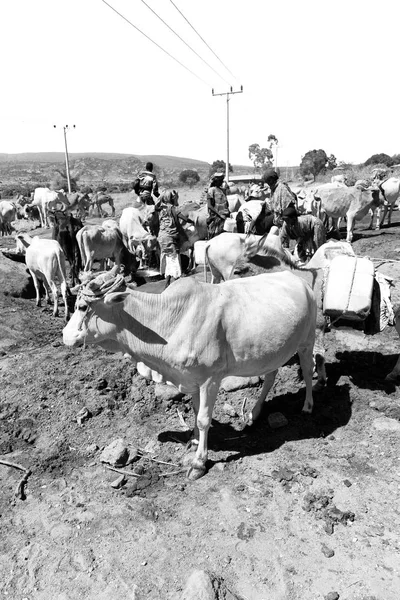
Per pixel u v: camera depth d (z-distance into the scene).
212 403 4.50
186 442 5.09
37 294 10.37
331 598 3.23
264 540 3.76
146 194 14.33
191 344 4.25
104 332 4.41
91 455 4.94
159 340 4.30
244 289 4.71
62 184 51.72
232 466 4.67
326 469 4.55
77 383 6.21
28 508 4.23
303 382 6.25
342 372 6.44
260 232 7.82
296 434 5.14
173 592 3.35
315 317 5.23
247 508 4.10
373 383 6.08
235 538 3.79
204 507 4.13
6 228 24.12
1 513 4.18
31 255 9.77
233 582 3.41
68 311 9.75
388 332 7.82
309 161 55.25
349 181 34.94
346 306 5.21
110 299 4.12
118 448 4.75
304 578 3.42
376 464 4.59
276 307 4.65
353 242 15.45
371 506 4.06
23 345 8.10
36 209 27.19
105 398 5.87
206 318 4.27
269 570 3.49
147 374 5.55
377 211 18.16
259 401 5.34
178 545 3.74
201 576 3.29
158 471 4.65
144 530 3.91
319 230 10.57
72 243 11.75
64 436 5.24
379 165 44.28
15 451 5.08
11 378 6.51
